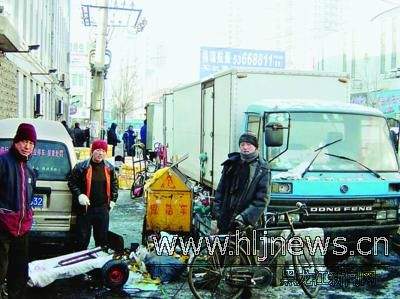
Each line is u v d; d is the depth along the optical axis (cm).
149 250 775
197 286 630
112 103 7231
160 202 874
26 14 2088
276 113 805
